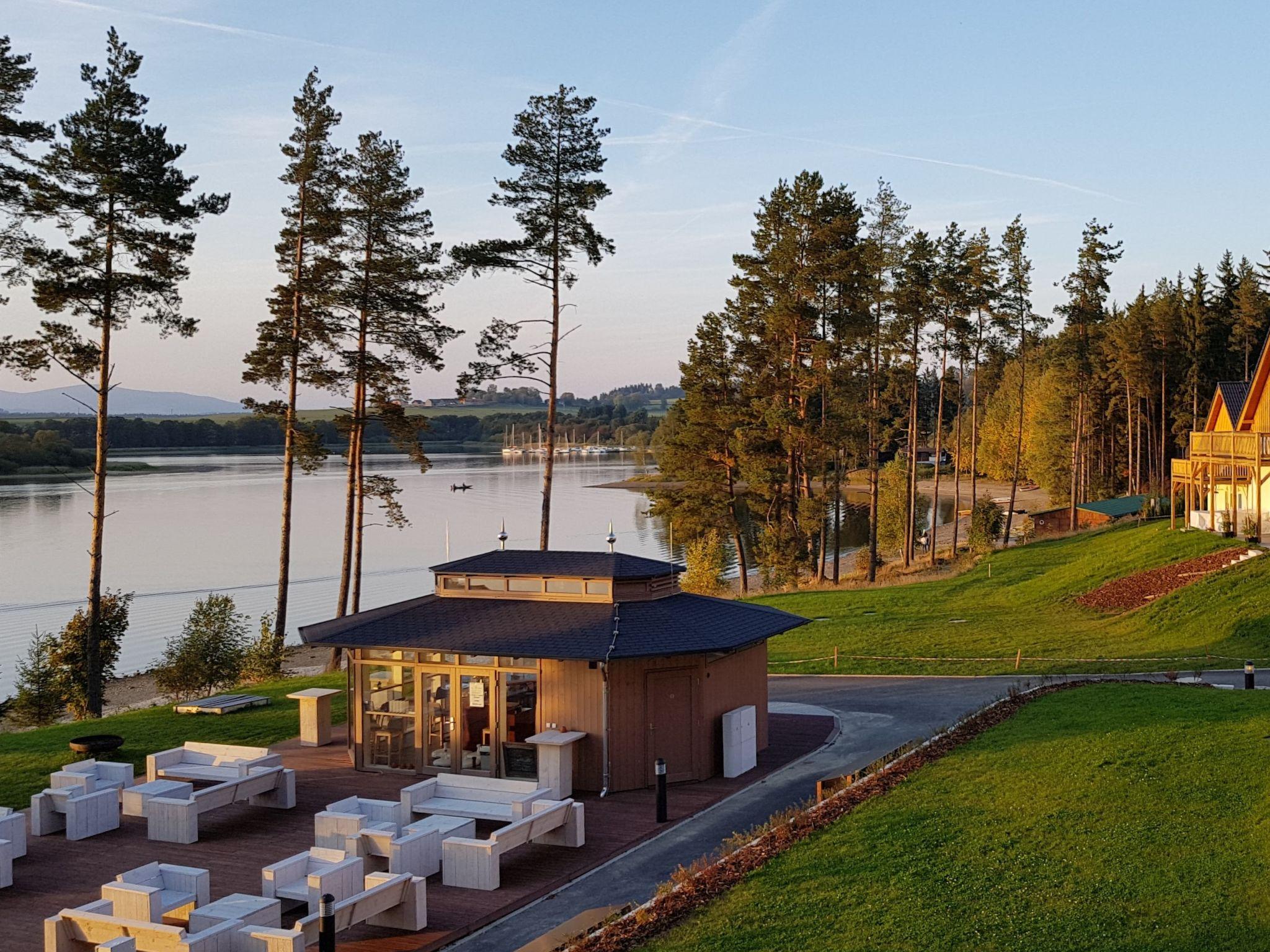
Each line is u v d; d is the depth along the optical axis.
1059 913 10.19
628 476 168.50
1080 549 47.16
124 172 26.88
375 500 117.62
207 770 16.77
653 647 16.41
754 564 69.62
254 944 9.88
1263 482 38.53
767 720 19.75
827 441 49.00
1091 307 62.56
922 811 13.75
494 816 14.09
